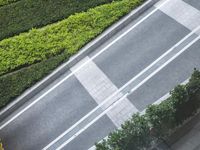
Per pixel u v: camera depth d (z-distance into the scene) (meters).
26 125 18.88
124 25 21.14
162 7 21.23
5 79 20.12
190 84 15.48
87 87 19.36
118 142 14.81
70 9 22.11
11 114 19.50
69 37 20.98
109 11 21.47
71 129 18.17
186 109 15.83
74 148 17.56
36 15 22.38
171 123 15.77
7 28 22.09
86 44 20.67
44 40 21.11
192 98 15.61
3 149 17.38
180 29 20.08
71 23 21.47
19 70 20.47
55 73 20.02
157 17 20.92
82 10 21.92
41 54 20.64
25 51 20.89
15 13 22.73
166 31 20.23
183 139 16.11
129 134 14.80
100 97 18.83
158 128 15.38
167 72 18.70
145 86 18.55
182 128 16.33
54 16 22.02
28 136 18.47
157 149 15.96
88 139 17.64
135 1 21.52
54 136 18.17
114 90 18.88
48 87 19.92
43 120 18.83
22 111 19.41
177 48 19.41
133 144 14.87
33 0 23.14
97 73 19.72
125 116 17.83
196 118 16.42
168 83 18.31
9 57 20.81
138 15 21.33
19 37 21.56
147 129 15.02
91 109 18.55
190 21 20.23
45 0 22.92
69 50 20.48
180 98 15.28
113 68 19.67
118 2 21.78
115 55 20.14
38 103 19.47
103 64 19.97
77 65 20.31
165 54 19.38
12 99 19.59
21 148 18.16
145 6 21.38
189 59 18.84
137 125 14.98
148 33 20.45
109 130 17.62
